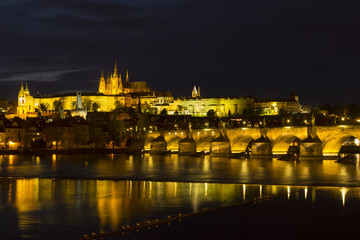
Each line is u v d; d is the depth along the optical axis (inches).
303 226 3597.4
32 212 4121.6
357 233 3412.9
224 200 4598.9
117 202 4552.2
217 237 3339.1
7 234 3425.2
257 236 3358.8
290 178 6284.5
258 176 6574.8
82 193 5128.0
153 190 5305.1
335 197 4714.6
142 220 3801.7
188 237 3341.5
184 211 4101.9
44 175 6939.0
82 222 3752.5
